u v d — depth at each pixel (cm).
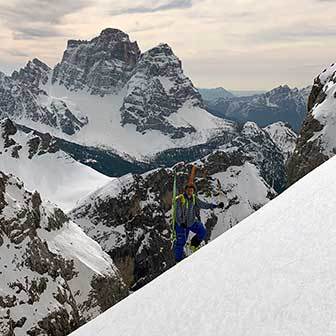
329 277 272
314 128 5831
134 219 10762
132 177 11588
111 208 10781
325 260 296
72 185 19462
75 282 4419
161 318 341
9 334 2939
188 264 436
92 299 4447
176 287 388
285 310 260
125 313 392
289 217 414
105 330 382
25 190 4744
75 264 4578
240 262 370
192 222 845
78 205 11312
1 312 3014
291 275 299
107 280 4809
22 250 3638
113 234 10369
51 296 3525
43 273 3669
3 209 3797
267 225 425
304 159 5694
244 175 16888
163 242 10856
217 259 406
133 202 10919
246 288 315
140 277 10081
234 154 17262
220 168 16650
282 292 283
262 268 334
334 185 435
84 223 10712
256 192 16512
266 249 368
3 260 3428
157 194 11762
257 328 258
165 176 12125
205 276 379
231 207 15238
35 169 19488
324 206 393
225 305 306
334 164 520
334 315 233
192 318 313
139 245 10369
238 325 271
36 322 3158
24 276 3431
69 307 3691
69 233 5288
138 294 423
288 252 338
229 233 473
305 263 306
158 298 384
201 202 857
